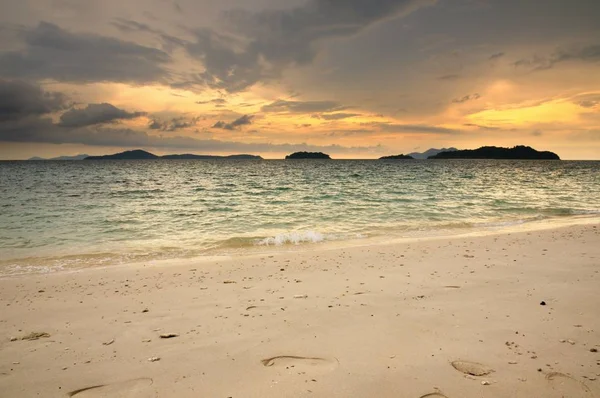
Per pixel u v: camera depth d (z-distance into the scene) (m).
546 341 4.72
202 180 55.50
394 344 4.73
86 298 7.30
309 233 14.41
